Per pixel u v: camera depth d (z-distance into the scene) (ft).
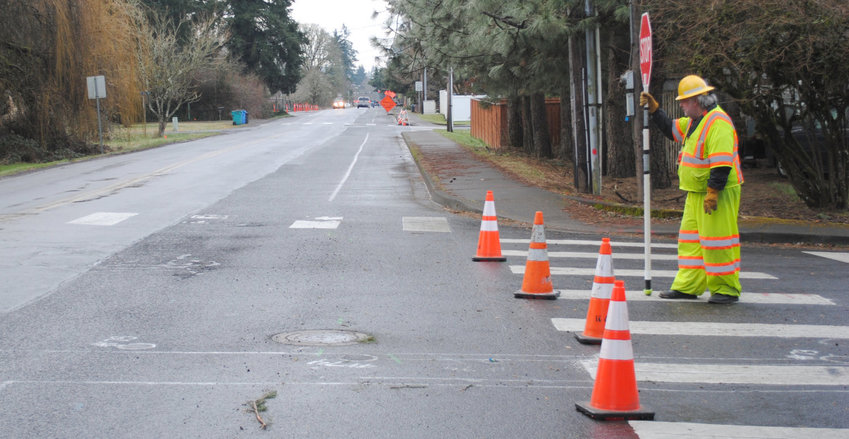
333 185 62.39
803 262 34.30
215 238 37.76
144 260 32.24
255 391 17.33
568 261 33.76
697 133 25.62
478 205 49.08
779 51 39.63
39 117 91.40
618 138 66.33
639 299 26.78
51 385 17.57
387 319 23.67
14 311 24.07
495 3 50.60
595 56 51.52
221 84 228.63
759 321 24.12
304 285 28.09
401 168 77.87
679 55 45.68
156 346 20.62
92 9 95.71
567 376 18.76
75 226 40.86
